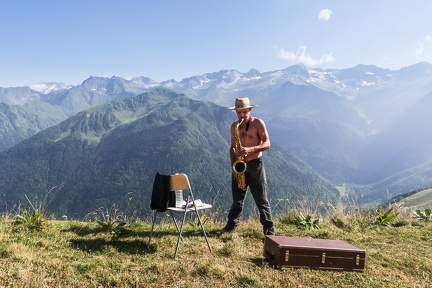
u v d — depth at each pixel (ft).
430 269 19.60
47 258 18.53
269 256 20.13
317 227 29.30
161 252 21.11
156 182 21.65
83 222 29.30
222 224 30.25
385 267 19.88
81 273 17.02
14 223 24.80
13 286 14.71
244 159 24.13
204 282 16.44
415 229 29.68
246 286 16.24
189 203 21.85
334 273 18.26
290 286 16.48
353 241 25.40
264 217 24.40
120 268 17.78
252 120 24.76
